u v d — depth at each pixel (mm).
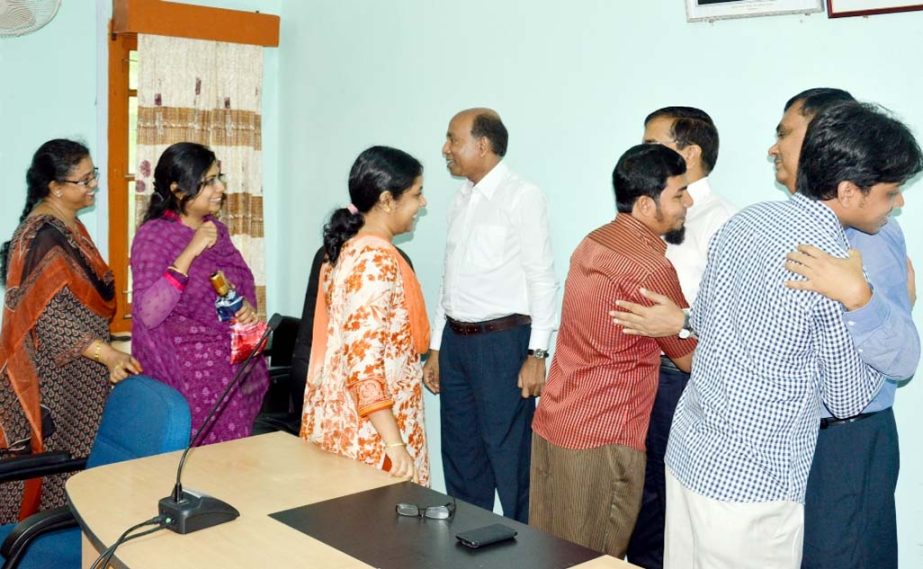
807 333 1539
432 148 3539
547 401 2268
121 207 3855
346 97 3879
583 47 2994
